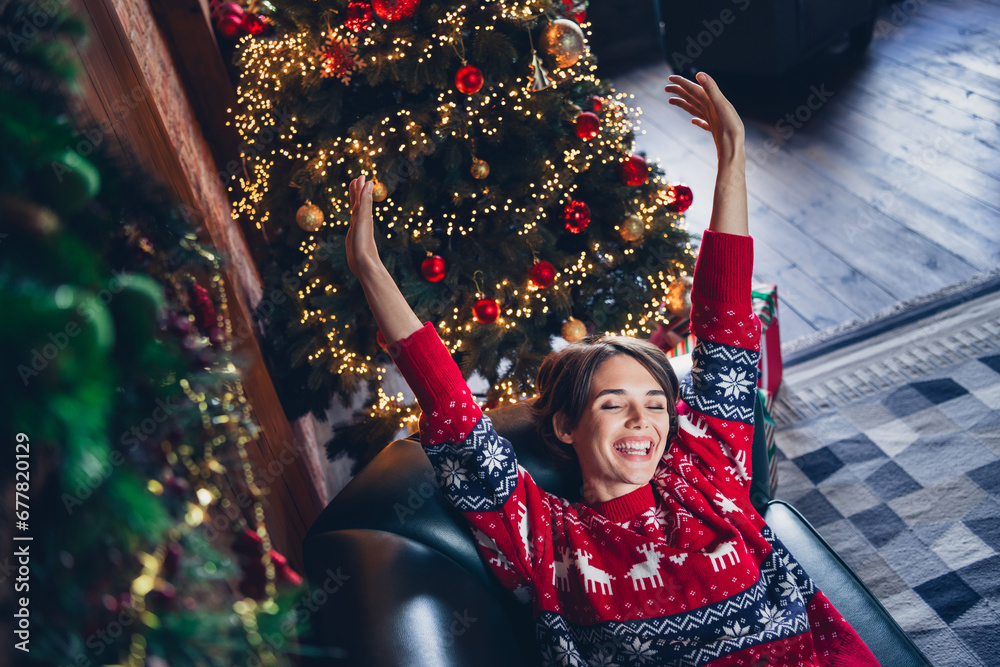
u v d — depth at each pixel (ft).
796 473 6.31
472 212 5.38
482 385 7.60
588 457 3.75
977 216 8.50
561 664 3.48
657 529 3.65
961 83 10.72
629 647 3.46
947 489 5.82
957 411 6.43
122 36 3.97
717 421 3.84
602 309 5.77
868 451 6.31
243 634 1.77
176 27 6.31
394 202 5.38
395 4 4.50
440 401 3.58
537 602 3.61
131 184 1.99
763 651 3.42
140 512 1.46
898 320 7.50
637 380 3.72
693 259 6.03
